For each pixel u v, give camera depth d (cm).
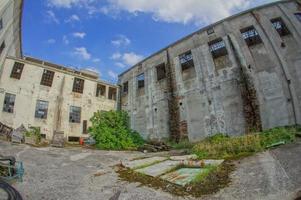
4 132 1680
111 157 1360
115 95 2677
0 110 1931
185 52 2133
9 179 758
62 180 838
